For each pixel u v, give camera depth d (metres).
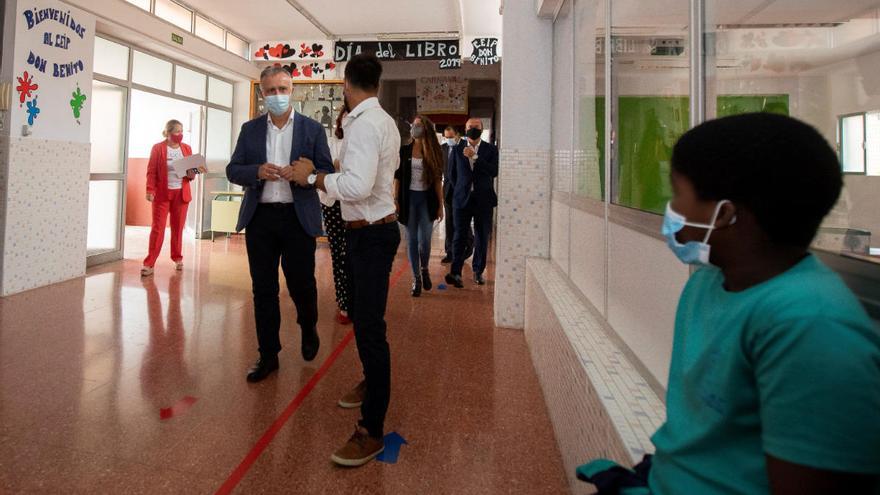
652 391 1.27
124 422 2.03
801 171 0.54
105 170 5.59
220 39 7.40
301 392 2.37
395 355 2.94
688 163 0.62
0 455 1.76
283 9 6.67
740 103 0.91
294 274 2.58
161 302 3.96
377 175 1.83
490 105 11.39
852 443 0.46
